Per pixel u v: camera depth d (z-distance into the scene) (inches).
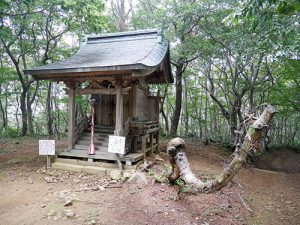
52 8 452.4
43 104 848.3
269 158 473.4
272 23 256.8
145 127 310.2
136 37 361.1
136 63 237.8
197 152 435.5
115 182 238.1
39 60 641.6
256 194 254.1
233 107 507.2
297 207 227.1
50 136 580.4
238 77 515.2
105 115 351.3
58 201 197.9
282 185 297.6
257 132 119.4
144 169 256.8
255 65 437.7
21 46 554.3
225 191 233.8
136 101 323.9
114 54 315.0
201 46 422.9
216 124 776.9
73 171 278.2
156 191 204.8
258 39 299.7
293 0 158.9
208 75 592.7
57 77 298.4
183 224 166.9
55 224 162.9
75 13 448.5
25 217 173.2
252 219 194.9
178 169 183.8
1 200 203.6
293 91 486.0
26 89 575.2
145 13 518.0
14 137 546.9
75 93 309.6
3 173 273.9
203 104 839.1
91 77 289.6
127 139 306.5
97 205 190.4
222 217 187.6
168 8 440.8
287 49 265.0
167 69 369.4
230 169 130.9
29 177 261.6
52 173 270.5
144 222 165.6
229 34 382.9
